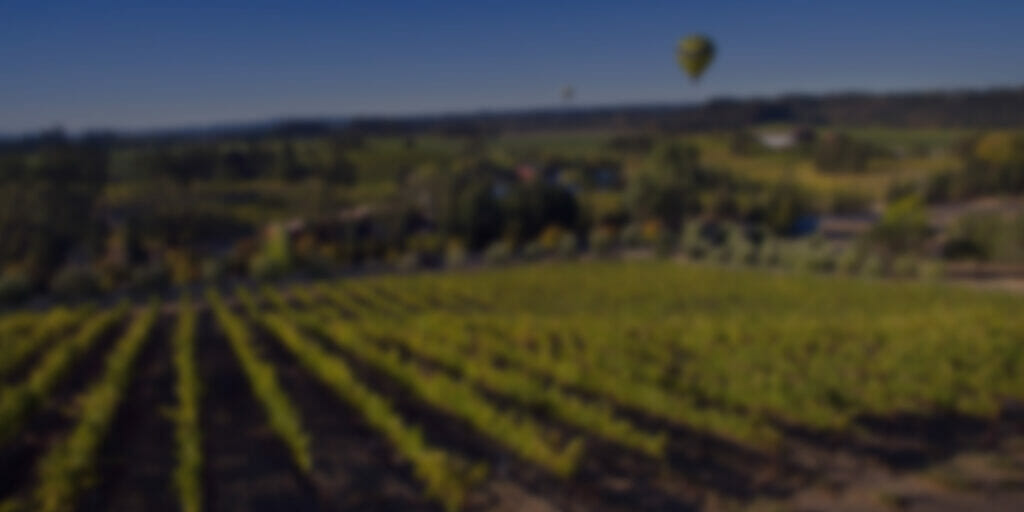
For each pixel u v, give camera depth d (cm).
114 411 1473
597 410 1334
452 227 5669
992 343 1778
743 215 6362
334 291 3569
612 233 5934
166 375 1905
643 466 1168
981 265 4184
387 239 5316
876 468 1152
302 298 3388
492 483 1114
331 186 7569
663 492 1077
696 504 1038
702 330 2122
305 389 1702
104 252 4900
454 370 1808
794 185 6706
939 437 1283
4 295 3300
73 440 1196
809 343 1980
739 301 3288
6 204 4875
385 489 1116
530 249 5069
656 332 2139
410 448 1181
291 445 1241
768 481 1108
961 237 4253
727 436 1286
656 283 3791
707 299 3353
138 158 8075
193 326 2530
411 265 4659
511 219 5831
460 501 1023
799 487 1084
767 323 2250
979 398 1386
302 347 1933
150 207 5931
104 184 7325
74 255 5103
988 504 1010
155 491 1130
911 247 4300
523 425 1243
